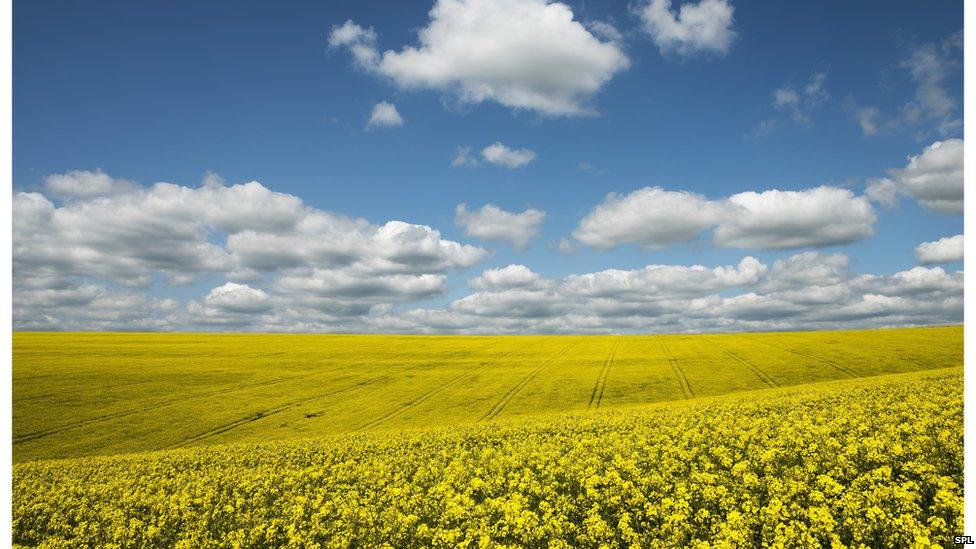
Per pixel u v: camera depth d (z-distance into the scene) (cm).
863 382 3067
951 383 2419
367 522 1416
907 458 1395
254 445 2725
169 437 3397
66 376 4916
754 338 7362
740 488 1341
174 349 6719
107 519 1645
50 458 3055
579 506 1403
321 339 8200
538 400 4150
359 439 2628
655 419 2366
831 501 1197
